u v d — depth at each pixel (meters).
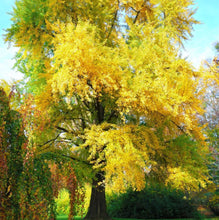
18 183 4.82
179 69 8.52
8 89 6.97
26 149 5.11
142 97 7.04
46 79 8.07
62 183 7.68
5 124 4.91
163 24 9.30
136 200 10.80
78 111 9.25
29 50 8.95
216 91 13.47
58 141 9.08
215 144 12.30
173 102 7.46
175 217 10.29
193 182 8.26
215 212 11.00
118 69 7.27
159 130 9.17
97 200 9.75
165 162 9.05
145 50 7.41
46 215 5.18
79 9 8.80
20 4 8.63
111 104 8.66
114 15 10.11
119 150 7.02
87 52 6.70
